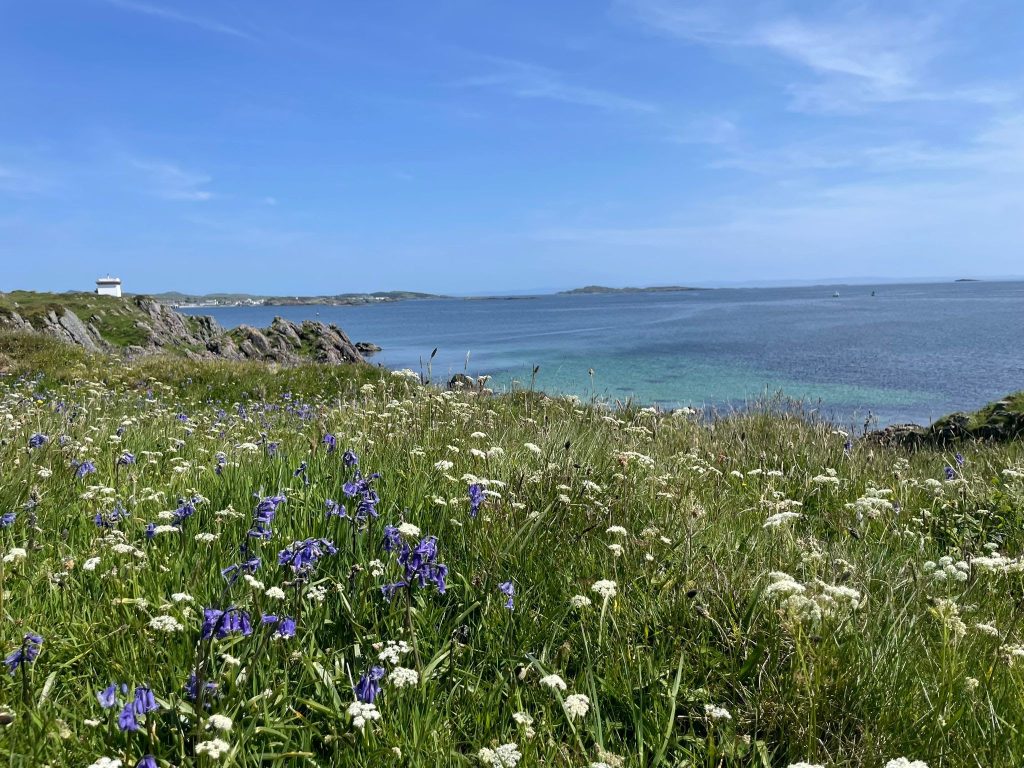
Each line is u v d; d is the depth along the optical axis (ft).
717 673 11.60
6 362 62.28
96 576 12.80
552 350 210.18
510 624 12.41
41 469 17.53
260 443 23.26
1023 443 35.14
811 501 23.52
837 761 9.95
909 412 86.48
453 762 9.36
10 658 9.47
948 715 10.33
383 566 12.99
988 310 418.51
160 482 19.04
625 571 14.25
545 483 18.31
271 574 12.91
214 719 8.46
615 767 9.11
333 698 10.09
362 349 228.84
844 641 11.92
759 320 386.93
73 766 8.74
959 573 14.64
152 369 64.90
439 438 23.07
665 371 140.15
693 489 21.67
